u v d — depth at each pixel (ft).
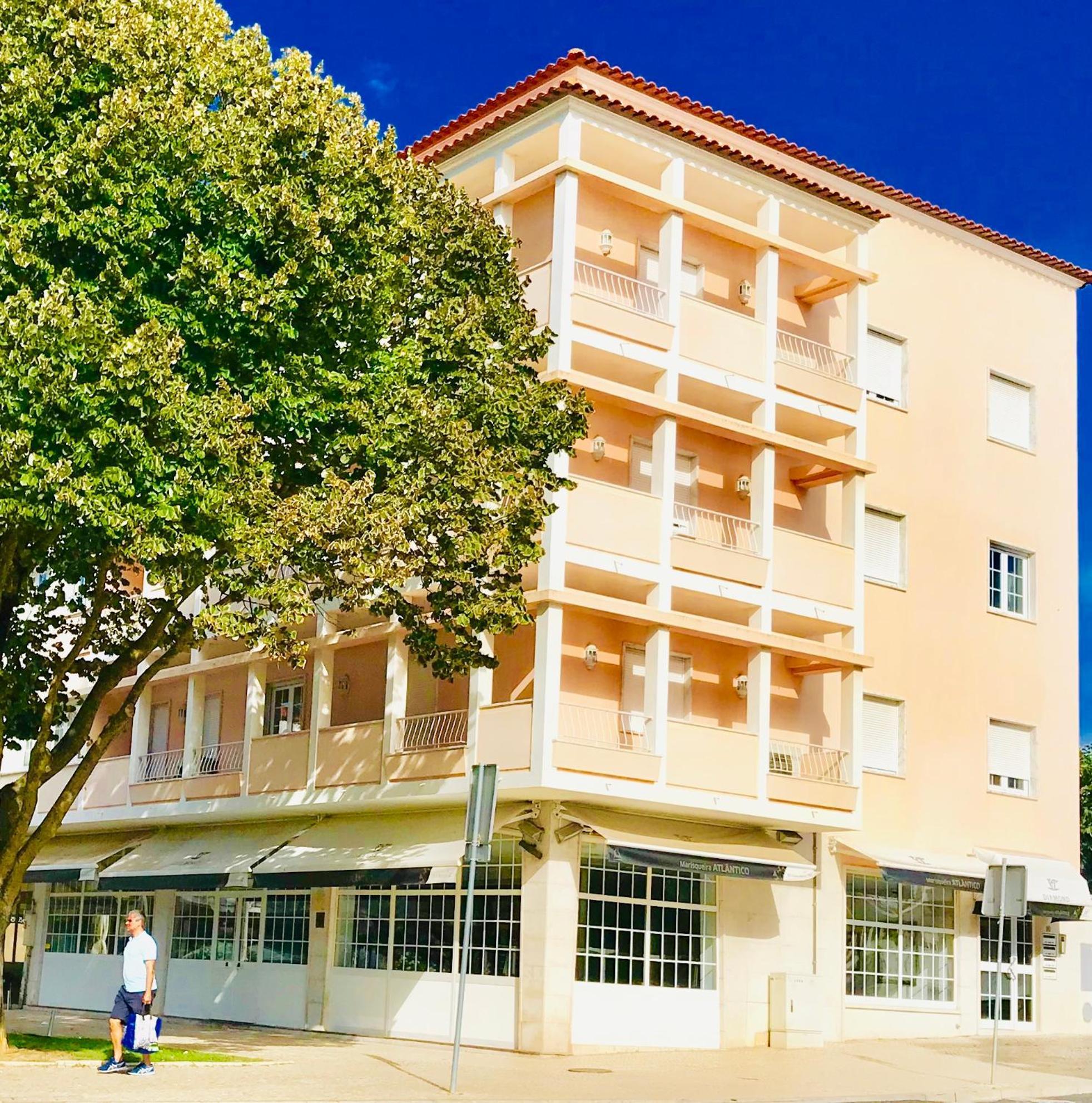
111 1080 53.93
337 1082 57.06
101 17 58.23
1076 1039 98.48
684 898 84.23
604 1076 65.77
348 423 62.28
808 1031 85.20
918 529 101.14
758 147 93.30
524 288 72.69
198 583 59.21
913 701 98.68
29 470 52.49
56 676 64.90
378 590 66.95
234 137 58.85
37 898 117.80
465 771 78.95
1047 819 105.19
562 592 76.64
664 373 84.43
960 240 107.34
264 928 95.09
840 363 95.71
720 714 87.81
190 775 98.89
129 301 56.70
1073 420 112.47
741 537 89.30
